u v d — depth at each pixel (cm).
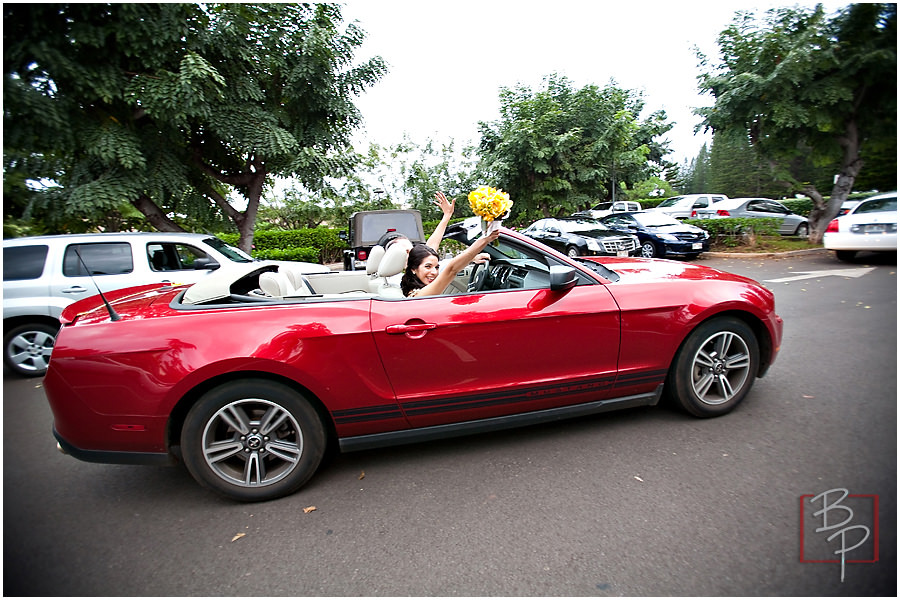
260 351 243
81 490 279
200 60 712
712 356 321
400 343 263
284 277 293
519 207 1778
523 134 1630
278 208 2236
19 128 645
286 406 254
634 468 271
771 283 833
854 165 1191
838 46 1033
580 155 1712
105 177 732
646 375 309
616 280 319
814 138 1192
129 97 704
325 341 253
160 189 791
